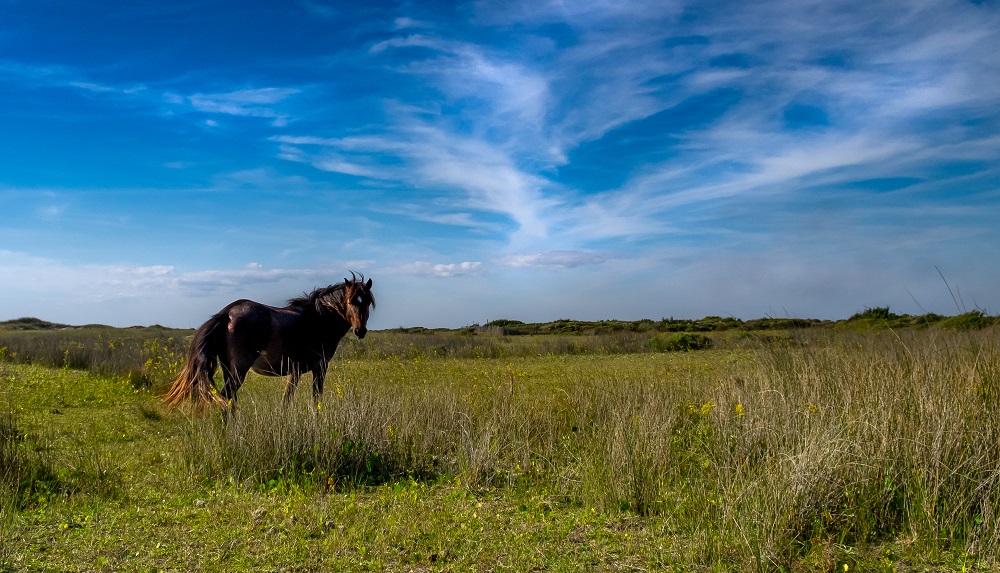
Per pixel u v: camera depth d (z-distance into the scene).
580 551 4.48
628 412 7.12
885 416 5.37
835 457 4.84
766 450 5.80
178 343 18.69
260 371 9.07
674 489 5.54
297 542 4.59
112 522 4.97
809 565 4.09
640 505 5.26
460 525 4.98
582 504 5.57
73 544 4.54
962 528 4.52
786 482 4.66
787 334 11.53
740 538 4.34
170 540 4.64
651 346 22.11
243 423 6.75
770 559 4.07
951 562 4.19
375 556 4.36
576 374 13.39
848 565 3.98
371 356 16.38
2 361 16.95
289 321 9.07
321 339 9.52
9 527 4.63
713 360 15.66
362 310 9.38
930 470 4.77
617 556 4.39
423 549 4.49
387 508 5.40
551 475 6.29
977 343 7.62
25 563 4.20
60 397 11.47
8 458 5.79
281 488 5.89
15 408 9.77
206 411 7.73
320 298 9.48
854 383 6.66
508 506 5.52
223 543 4.57
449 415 7.93
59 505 5.31
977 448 4.85
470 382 11.98
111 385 12.41
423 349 20.50
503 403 8.27
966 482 4.72
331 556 4.36
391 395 8.40
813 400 6.52
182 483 6.03
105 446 7.83
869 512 4.65
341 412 7.01
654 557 4.34
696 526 4.72
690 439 6.82
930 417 5.19
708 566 4.20
